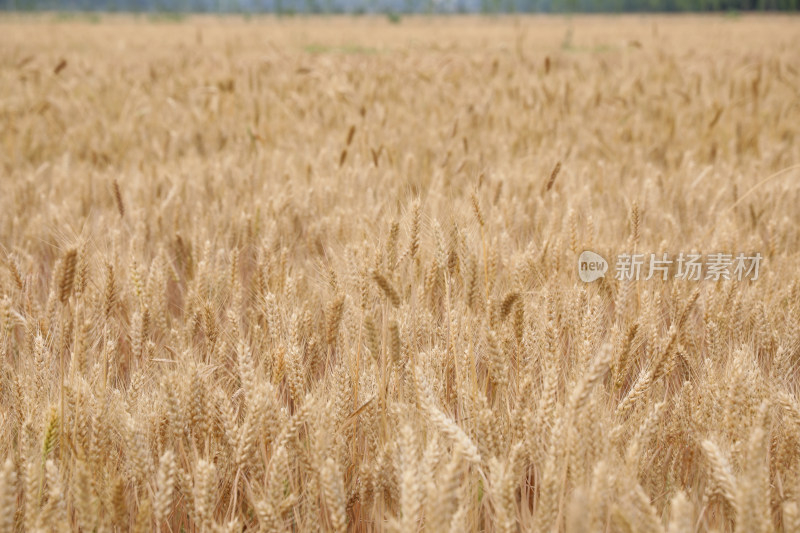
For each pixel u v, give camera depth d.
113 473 2.17
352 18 84.69
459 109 9.66
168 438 2.25
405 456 1.90
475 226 2.96
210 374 2.54
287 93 11.52
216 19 81.56
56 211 4.66
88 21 63.53
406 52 17.47
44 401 2.44
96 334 2.94
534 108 9.34
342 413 2.38
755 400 2.36
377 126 8.49
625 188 5.54
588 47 26.25
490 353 2.32
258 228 4.44
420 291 3.08
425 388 2.12
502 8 101.44
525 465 2.23
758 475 1.71
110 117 10.72
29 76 11.95
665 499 2.18
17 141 8.24
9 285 3.33
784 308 3.19
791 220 4.61
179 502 2.23
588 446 2.03
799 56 19.64
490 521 2.18
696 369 2.79
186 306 3.24
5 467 1.71
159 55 21.09
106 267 2.89
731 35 32.38
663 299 3.33
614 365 2.49
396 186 5.29
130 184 5.67
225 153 7.76
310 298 3.37
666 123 9.24
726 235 3.84
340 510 1.86
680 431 2.37
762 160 6.79
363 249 2.95
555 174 4.36
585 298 2.94
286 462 2.04
